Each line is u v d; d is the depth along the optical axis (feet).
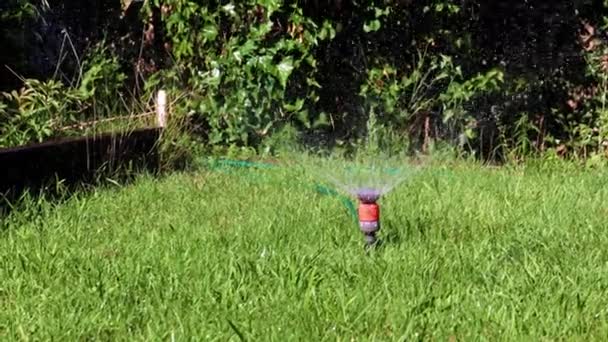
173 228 25.34
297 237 24.41
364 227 22.76
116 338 17.42
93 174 32.73
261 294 19.67
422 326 17.95
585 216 27.43
